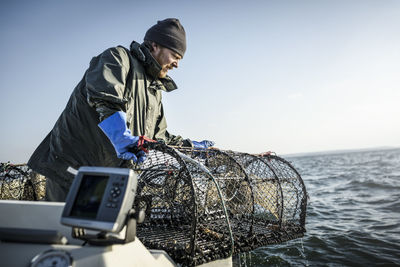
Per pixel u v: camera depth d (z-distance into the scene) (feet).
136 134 8.34
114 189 4.12
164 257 6.00
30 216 4.92
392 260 15.26
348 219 25.64
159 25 9.09
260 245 8.99
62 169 7.77
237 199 10.00
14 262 3.98
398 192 38.81
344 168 112.57
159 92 9.87
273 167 12.27
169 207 8.65
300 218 12.09
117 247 4.49
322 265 15.08
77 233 4.54
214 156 9.86
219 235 8.57
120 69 7.58
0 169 10.32
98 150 7.94
